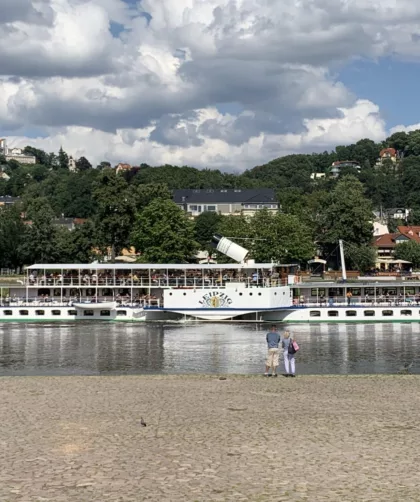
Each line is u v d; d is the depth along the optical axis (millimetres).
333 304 104750
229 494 23312
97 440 31234
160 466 26766
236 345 79812
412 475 25438
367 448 29562
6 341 84812
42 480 24984
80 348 78625
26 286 110750
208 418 36406
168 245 148125
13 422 35469
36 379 51781
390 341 83312
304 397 43094
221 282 107750
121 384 49000
